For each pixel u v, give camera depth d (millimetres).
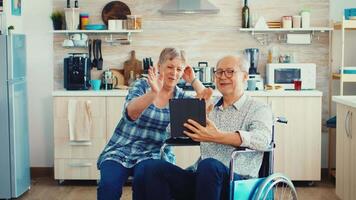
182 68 3729
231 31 6336
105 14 6316
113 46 6363
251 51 6207
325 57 6316
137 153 3732
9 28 5527
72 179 5965
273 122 3463
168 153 3787
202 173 3197
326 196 5496
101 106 5832
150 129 3750
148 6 6332
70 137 5820
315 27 6227
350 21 5824
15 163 5340
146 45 6363
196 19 6340
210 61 6363
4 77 5250
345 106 4746
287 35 6203
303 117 5812
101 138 5852
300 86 6023
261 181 3309
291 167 5855
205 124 3275
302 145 5832
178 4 6094
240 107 3449
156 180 3340
